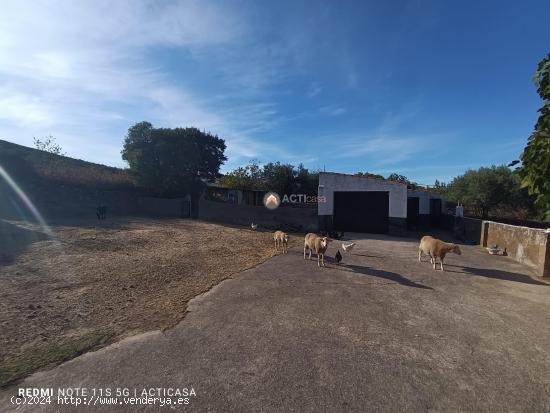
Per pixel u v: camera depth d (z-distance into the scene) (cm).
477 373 383
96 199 2273
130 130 2411
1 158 1864
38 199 1933
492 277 855
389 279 805
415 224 2350
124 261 891
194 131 2419
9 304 555
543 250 871
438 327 517
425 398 332
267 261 998
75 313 538
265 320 532
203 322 520
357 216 1934
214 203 2169
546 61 472
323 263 973
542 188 470
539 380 371
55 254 912
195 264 912
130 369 377
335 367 389
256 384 352
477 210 2998
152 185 2419
